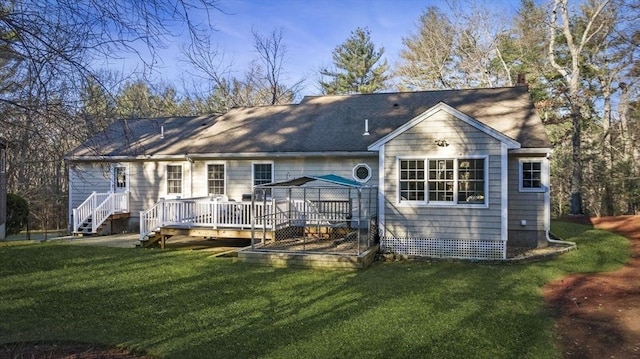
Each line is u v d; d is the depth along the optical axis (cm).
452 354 561
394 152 1271
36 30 552
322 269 1096
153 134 1956
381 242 1277
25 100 588
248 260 1171
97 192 1842
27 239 1805
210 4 629
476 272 1058
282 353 558
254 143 1667
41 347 585
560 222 2134
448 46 3328
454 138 1223
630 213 2720
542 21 2547
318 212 1349
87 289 872
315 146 1554
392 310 743
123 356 558
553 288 910
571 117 2469
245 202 1405
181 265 1117
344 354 556
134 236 1686
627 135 2658
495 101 1658
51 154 737
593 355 571
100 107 720
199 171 1728
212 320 689
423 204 1247
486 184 1201
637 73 2339
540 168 1402
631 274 1042
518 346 593
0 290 861
